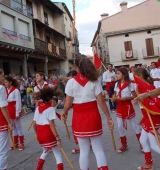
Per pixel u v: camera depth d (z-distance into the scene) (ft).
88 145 10.34
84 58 10.16
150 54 103.96
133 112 15.33
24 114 36.24
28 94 39.96
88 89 9.96
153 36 104.06
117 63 106.93
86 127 9.84
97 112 10.13
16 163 15.03
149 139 11.63
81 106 10.03
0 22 49.26
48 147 11.96
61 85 30.60
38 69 80.28
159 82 28.55
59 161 12.10
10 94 17.42
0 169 12.32
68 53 92.07
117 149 16.02
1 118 12.35
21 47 54.90
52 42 82.74
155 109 10.93
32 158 15.79
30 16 65.26
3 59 58.29
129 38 106.01
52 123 11.89
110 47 107.65
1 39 48.98
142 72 12.63
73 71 17.26
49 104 12.26
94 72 10.00
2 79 12.51
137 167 12.82
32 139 20.57
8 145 12.71
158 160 13.56
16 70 64.49
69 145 17.92
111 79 31.07
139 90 11.76
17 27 56.44
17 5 59.93
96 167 13.33
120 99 14.85
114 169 12.81
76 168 13.39
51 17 92.32
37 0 77.87
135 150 15.57
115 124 23.63
